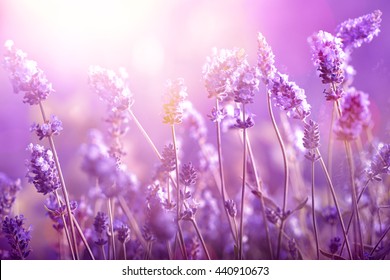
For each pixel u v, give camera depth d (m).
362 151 0.68
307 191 0.78
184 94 0.60
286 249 0.68
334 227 0.69
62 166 0.85
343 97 0.58
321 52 0.60
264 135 0.90
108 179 0.52
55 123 0.60
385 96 0.75
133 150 0.84
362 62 0.91
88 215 0.73
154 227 0.56
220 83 0.60
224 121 0.71
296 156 0.76
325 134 0.74
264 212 0.64
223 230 0.79
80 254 0.71
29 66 0.60
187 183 0.62
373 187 0.68
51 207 0.67
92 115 0.90
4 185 0.72
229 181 0.86
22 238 0.62
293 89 0.60
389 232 0.64
